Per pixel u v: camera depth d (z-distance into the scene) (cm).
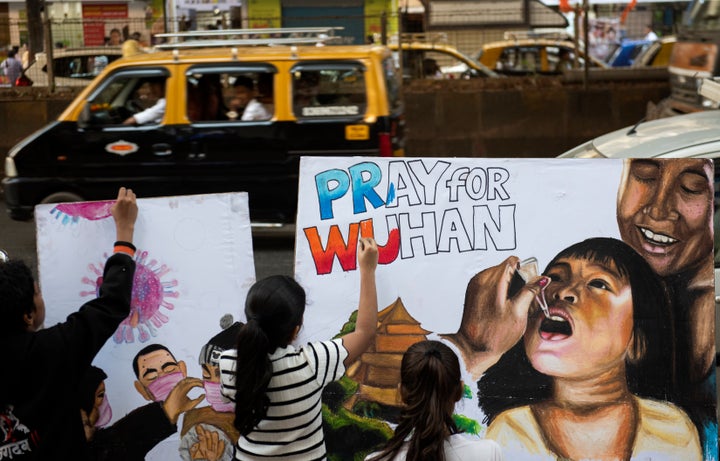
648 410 395
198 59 932
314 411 322
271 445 316
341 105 934
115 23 1603
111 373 394
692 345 395
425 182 395
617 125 1445
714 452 396
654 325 395
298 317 318
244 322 394
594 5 2025
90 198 945
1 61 1586
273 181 938
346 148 933
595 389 395
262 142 934
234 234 393
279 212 948
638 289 395
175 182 941
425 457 287
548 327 395
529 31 1689
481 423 397
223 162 938
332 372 327
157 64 932
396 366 395
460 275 396
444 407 290
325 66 928
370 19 1892
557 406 396
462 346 396
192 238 392
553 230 395
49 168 942
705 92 845
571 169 395
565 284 395
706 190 393
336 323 395
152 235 390
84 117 936
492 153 1453
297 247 395
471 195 396
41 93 1423
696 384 395
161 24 1667
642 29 2070
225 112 942
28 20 1555
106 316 334
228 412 396
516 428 397
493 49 1678
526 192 395
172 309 393
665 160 393
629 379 395
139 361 394
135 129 935
